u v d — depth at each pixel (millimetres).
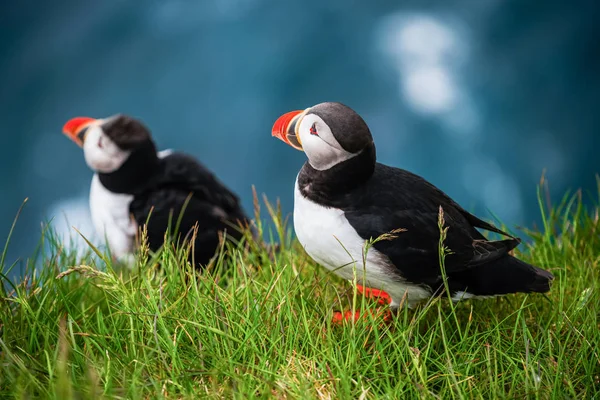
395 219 5980
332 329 5934
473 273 6203
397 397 5195
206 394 5141
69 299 6367
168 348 5406
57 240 8062
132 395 4934
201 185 8531
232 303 5910
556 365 5652
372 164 6031
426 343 5926
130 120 8273
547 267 7473
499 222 8430
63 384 4512
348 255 6094
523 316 6059
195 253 8156
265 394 5008
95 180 8523
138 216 8211
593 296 6484
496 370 5340
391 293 6402
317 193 6055
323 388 5297
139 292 5949
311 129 5852
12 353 5434
